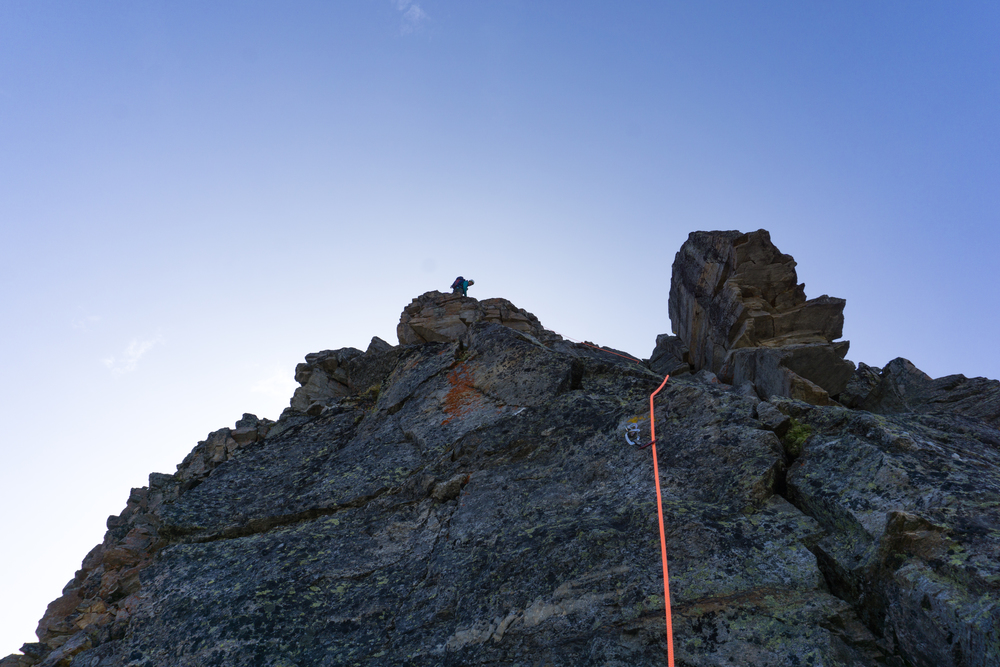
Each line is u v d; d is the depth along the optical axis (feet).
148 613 31.12
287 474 39.24
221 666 27.35
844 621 21.90
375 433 40.45
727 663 21.12
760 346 40.75
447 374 42.50
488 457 34.42
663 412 32.96
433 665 25.05
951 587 20.49
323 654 27.09
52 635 34.24
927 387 39.14
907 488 24.03
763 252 43.86
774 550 24.58
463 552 29.55
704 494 27.86
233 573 32.14
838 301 40.14
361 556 31.65
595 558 25.94
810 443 28.84
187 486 39.86
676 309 53.16
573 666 22.81
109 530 40.50
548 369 38.60
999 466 26.22
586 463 31.99
